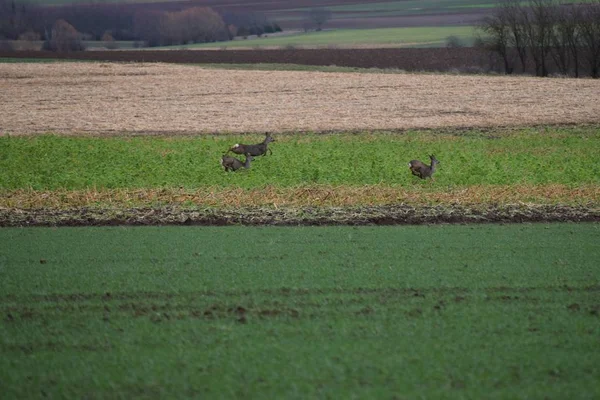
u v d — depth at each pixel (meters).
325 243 68.25
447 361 40.47
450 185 97.06
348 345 42.59
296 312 48.16
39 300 51.16
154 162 115.06
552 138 150.00
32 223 78.44
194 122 175.62
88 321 46.88
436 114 186.12
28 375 38.84
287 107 198.25
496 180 100.56
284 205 85.94
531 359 40.84
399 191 92.06
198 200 87.88
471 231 74.38
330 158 116.94
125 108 197.88
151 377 38.50
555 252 64.88
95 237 71.44
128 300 50.97
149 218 80.25
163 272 57.94
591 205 87.06
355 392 36.69
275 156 119.69
